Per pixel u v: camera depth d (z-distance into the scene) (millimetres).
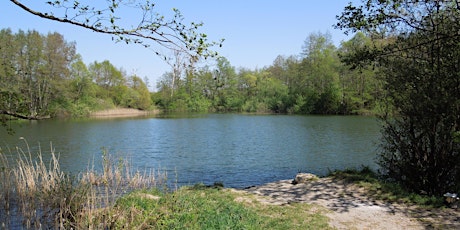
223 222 7008
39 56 47062
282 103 81250
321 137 32375
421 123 10203
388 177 11477
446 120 9789
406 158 10844
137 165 19766
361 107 64312
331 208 8625
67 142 29438
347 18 10812
